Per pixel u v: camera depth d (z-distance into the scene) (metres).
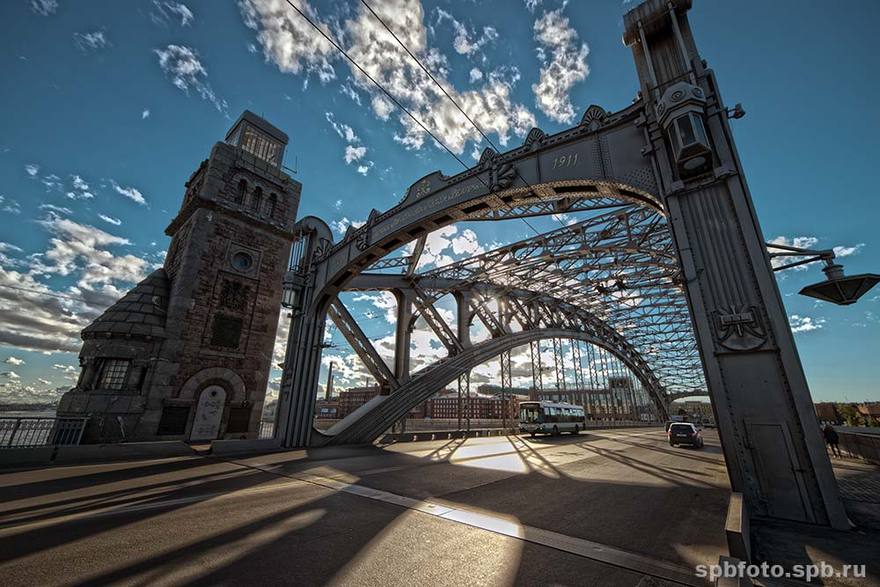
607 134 9.77
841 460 15.14
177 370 17.25
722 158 7.30
